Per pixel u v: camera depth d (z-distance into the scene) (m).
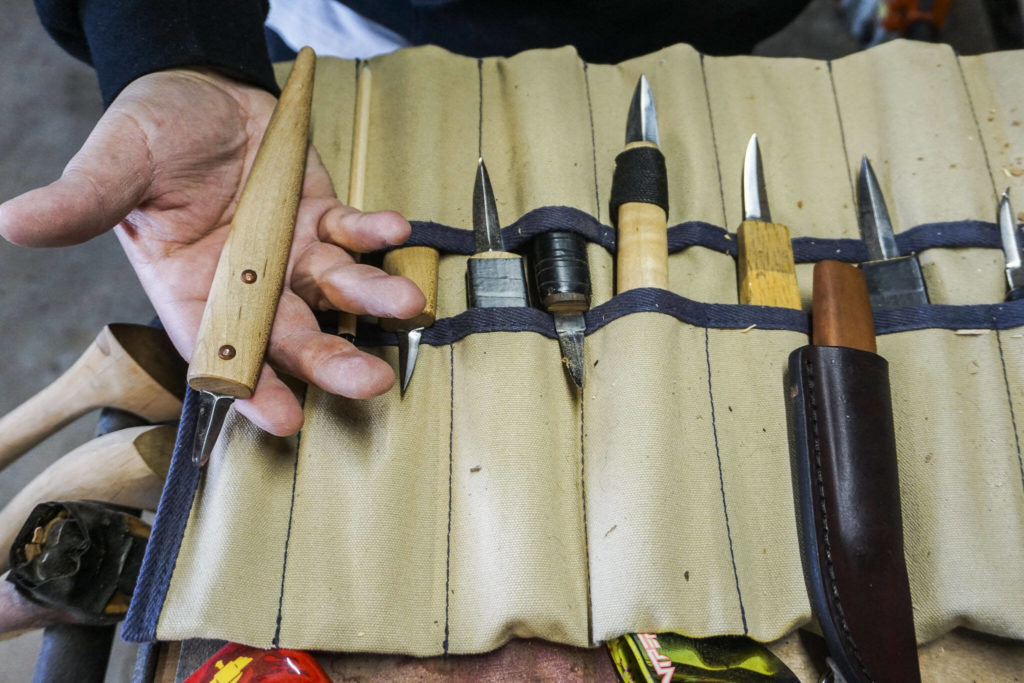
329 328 0.78
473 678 0.72
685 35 1.20
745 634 0.71
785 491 0.78
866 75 1.02
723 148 0.98
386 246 0.75
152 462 0.89
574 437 0.78
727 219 0.93
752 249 0.86
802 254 0.91
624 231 0.83
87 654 0.83
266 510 0.71
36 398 1.01
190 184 0.74
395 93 0.95
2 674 1.59
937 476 0.78
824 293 0.80
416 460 0.75
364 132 0.90
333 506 0.73
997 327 0.83
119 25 0.78
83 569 0.77
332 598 0.69
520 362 0.76
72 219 0.60
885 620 0.70
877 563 0.71
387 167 0.91
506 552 0.71
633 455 0.73
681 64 0.99
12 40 2.29
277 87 0.89
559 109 0.91
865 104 1.01
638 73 1.00
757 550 0.76
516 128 0.92
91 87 2.28
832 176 0.98
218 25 0.81
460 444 0.76
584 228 0.83
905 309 0.83
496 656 0.73
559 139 0.89
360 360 0.64
